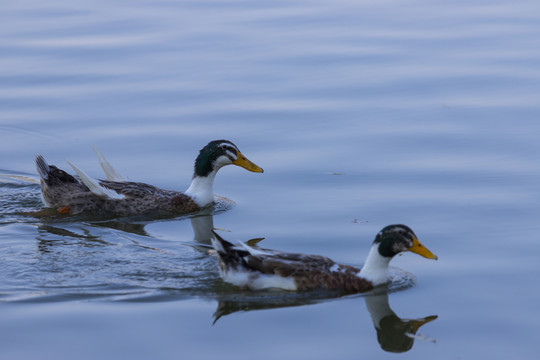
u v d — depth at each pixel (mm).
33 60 25250
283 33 27844
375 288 12141
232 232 14742
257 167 16531
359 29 28297
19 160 18922
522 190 16031
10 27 28625
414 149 18547
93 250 13672
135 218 15742
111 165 18078
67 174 16344
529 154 17984
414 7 31516
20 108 21734
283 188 16859
